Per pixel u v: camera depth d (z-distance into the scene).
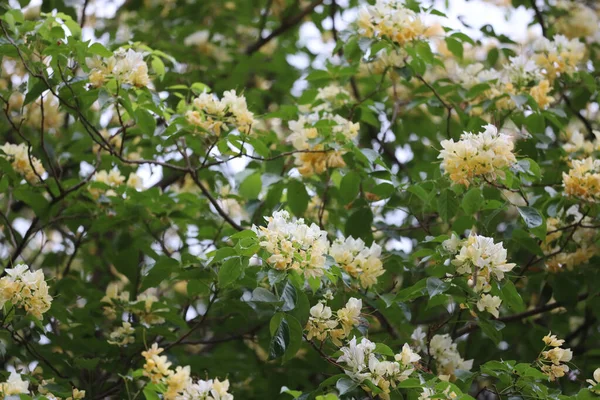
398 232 5.95
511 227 5.30
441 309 6.33
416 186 5.05
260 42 8.58
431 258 4.79
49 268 7.02
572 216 5.53
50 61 4.94
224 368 5.75
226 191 6.47
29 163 5.71
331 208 6.29
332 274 4.31
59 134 7.32
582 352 6.18
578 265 5.48
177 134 4.94
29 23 5.08
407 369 3.97
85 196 6.21
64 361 5.31
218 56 8.06
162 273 4.91
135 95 5.18
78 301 6.65
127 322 5.14
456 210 4.75
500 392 4.31
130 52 4.84
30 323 5.11
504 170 4.54
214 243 5.95
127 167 6.21
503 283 4.25
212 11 8.49
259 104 7.70
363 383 3.96
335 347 4.78
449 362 4.97
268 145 6.23
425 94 6.93
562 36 6.21
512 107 5.87
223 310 5.66
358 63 5.97
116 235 6.14
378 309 4.91
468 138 4.46
